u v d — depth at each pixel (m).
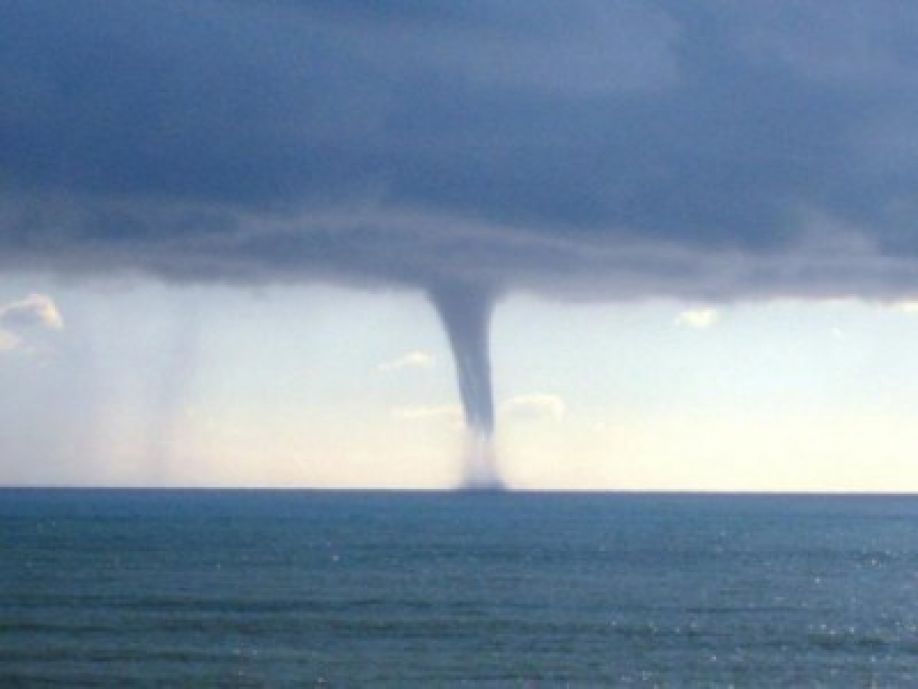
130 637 88.75
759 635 95.25
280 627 94.25
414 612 103.75
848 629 99.25
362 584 124.94
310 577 131.12
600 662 82.62
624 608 109.06
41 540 182.00
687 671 80.62
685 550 180.75
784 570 149.62
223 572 134.50
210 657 81.94
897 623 103.25
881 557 173.38
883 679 79.50
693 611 108.19
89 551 160.38
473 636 91.38
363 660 81.69
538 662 82.12
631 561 158.50
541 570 142.75
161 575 130.12
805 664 83.94
